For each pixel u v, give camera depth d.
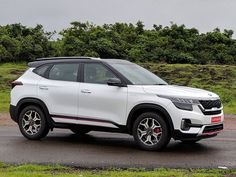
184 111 8.85
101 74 9.82
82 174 7.19
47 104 10.23
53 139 10.83
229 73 34.59
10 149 9.48
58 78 10.28
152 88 9.23
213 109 9.16
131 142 10.48
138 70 10.23
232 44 43.06
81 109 9.83
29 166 7.71
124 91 9.39
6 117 15.88
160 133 9.08
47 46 39.38
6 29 41.72
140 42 42.16
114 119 9.47
